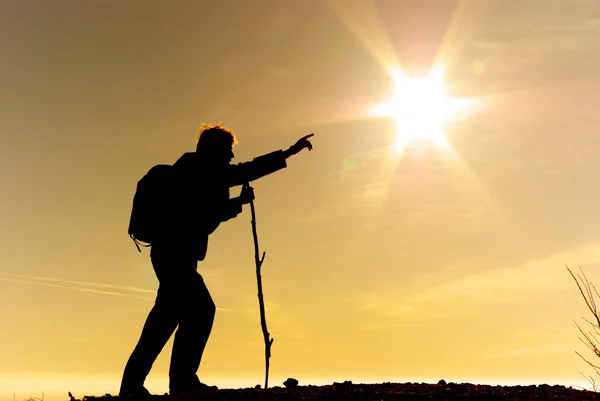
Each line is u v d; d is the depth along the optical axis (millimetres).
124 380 8469
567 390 8375
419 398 7695
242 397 7688
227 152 8898
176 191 8656
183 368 8516
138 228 8695
